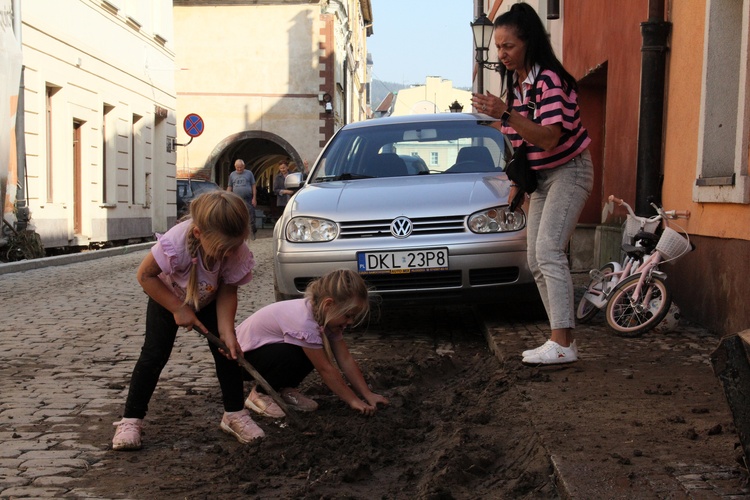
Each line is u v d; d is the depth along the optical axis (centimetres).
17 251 1575
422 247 694
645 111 820
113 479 370
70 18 1902
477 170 804
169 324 418
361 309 449
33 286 1217
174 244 396
